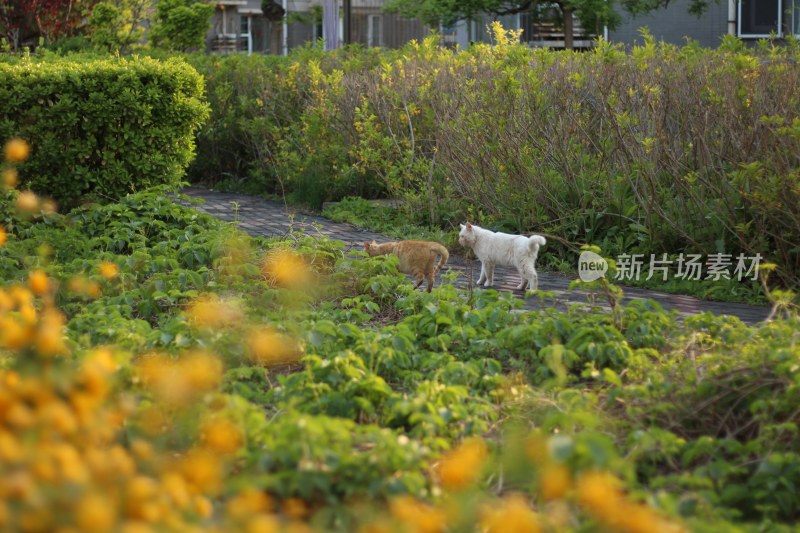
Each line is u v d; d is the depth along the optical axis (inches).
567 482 135.3
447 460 176.7
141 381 179.3
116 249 364.8
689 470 183.8
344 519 146.8
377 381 204.8
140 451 144.5
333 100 565.0
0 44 839.7
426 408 193.9
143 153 471.2
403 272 349.4
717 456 182.9
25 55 537.6
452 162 470.0
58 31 898.7
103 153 464.1
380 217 508.7
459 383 224.4
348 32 1072.2
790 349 204.4
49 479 114.7
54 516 111.2
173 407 169.9
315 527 144.4
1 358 197.3
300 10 1237.1
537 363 243.6
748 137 371.2
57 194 457.4
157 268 321.7
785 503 168.7
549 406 202.7
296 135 597.9
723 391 203.2
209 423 163.0
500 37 507.2
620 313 264.1
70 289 292.8
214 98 672.4
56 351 193.2
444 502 152.0
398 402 197.0
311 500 157.0
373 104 543.5
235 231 362.6
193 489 131.9
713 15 935.7
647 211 390.9
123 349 224.7
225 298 285.4
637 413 198.1
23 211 375.6
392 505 141.9
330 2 821.2
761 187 351.3
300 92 613.9
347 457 157.5
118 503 117.3
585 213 413.7
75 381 141.6
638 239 401.7
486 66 482.3
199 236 366.0
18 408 124.6
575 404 199.9
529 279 350.6
